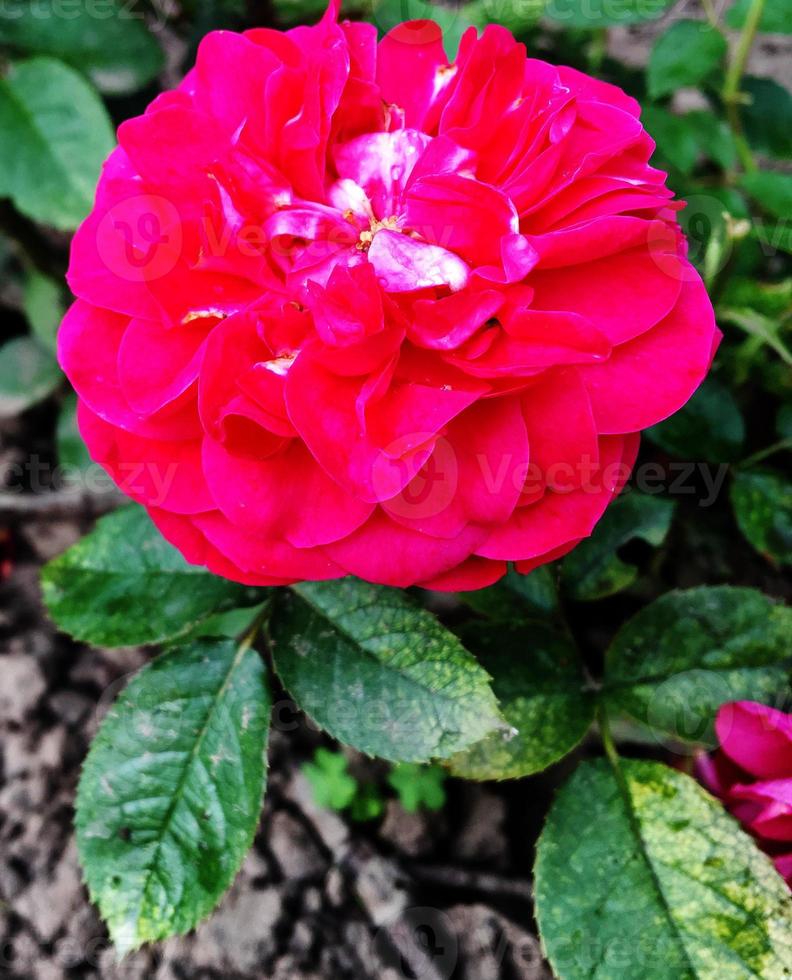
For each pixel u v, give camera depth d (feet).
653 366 0.40
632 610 0.68
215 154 0.43
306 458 0.40
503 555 0.39
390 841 0.64
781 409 0.61
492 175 0.42
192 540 0.43
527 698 0.49
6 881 0.64
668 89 0.62
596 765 0.48
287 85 0.42
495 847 0.63
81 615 0.49
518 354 0.37
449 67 0.46
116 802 0.45
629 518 0.53
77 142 0.58
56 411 0.85
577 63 0.74
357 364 0.38
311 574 0.41
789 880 0.46
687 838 0.45
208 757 0.46
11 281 0.85
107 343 0.42
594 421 0.38
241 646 0.48
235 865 0.44
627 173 0.41
